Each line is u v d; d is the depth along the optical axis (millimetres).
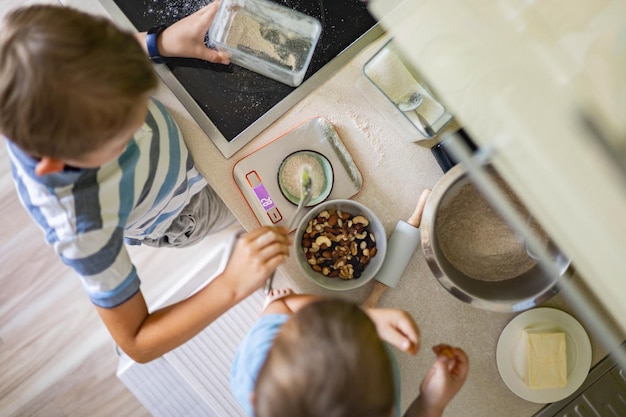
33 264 1554
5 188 1527
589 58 476
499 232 812
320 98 911
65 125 614
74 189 709
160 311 855
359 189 900
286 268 889
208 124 909
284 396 597
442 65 525
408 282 893
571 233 479
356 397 590
